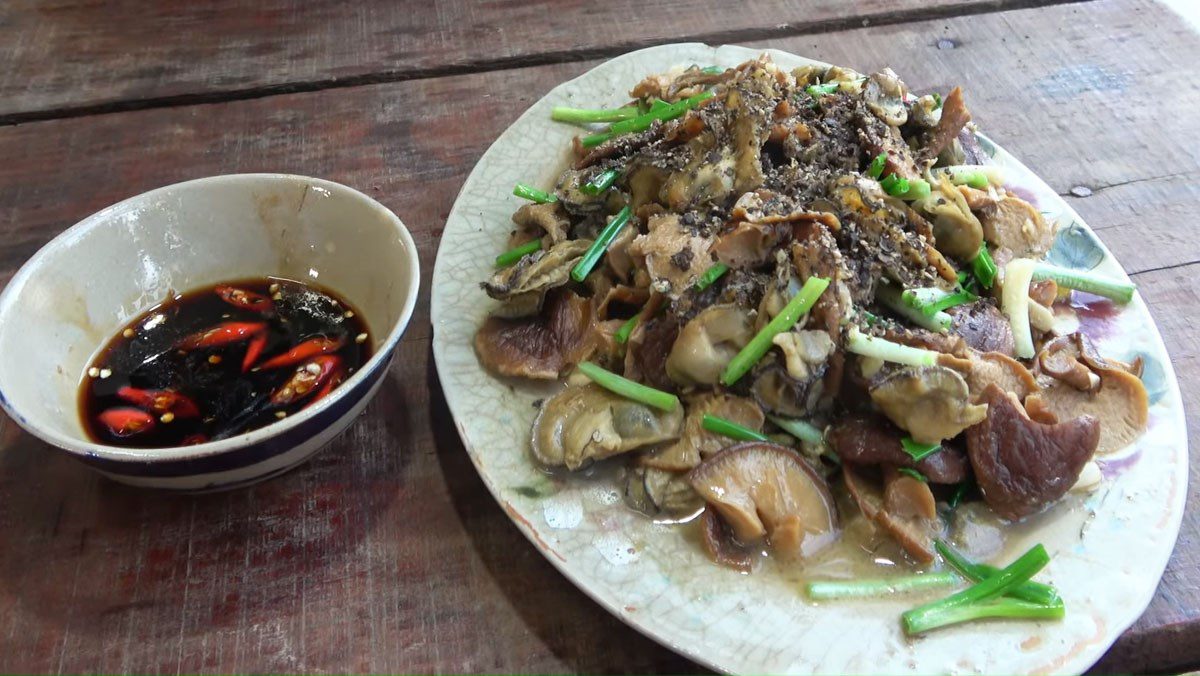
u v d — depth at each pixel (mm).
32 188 382
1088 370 284
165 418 262
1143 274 357
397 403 302
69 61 453
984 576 240
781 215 288
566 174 344
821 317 270
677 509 257
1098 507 256
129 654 238
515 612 250
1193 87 455
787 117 329
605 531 250
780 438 276
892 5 508
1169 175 404
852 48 479
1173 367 319
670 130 330
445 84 448
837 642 224
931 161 335
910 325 293
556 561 239
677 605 231
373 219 289
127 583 252
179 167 396
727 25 493
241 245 302
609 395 280
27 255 353
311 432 240
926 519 254
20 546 258
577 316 303
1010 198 327
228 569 256
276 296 302
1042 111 440
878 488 265
